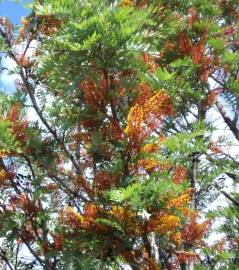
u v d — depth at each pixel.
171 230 6.73
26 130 7.87
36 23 8.67
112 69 6.84
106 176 7.01
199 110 10.09
